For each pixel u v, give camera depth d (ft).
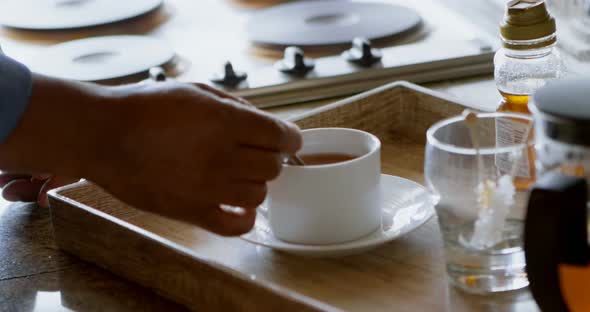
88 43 5.30
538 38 3.22
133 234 3.18
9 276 3.34
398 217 3.28
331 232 3.12
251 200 2.93
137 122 2.89
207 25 5.71
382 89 3.94
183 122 2.87
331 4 5.67
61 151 2.94
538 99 2.63
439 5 5.68
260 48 5.17
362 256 3.18
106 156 2.92
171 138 2.86
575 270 2.53
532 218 2.56
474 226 2.85
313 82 4.57
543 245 2.54
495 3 5.50
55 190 3.46
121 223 3.22
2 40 5.67
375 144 3.20
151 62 4.93
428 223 3.33
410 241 3.23
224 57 5.09
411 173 3.71
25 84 2.93
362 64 4.68
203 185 2.89
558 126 2.56
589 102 2.59
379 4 5.62
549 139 2.59
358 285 3.05
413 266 3.10
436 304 2.92
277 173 2.95
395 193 3.41
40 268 3.38
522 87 3.38
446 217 2.88
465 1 5.71
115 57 5.06
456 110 3.80
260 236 3.21
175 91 2.90
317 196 3.09
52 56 5.13
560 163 2.58
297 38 5.12
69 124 2.93
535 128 2.70
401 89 3.96
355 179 3.10
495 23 5.18
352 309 2.95
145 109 2.89
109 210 3.52
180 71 4.94
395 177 3.49
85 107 2.93
